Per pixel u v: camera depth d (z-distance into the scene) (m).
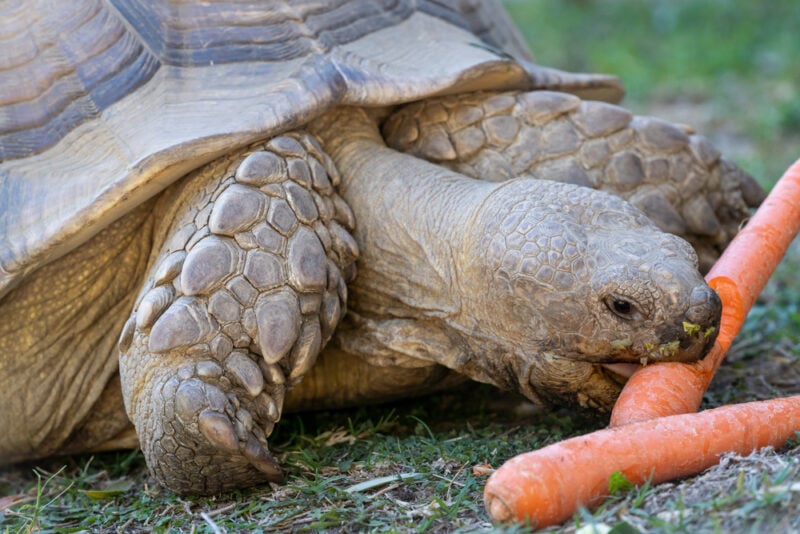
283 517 6.86
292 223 7.33
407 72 8.02
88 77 7.80
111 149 7.43
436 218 7.66
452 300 7.52
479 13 10.19
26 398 8.22
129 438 8.64
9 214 7.45
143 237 7.98
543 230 6.95
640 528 5.73
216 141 7.20
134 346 7.26
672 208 8.48
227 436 6.88
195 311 7.04
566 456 6.10
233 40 7.88
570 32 28.39
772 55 23.67
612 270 6.71
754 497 5.83
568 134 8.43
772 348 9.92
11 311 7.93
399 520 6.64
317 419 8.86
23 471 8.92
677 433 6.37
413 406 9.01
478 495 6.86
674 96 22.06
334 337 8.09
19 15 8.12
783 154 17.25
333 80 7.65
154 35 7.88
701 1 28.17
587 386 7.29
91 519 7.40
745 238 7.79
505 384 7.57
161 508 7.48
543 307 6.91
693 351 6.81
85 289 8.01
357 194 8.06
